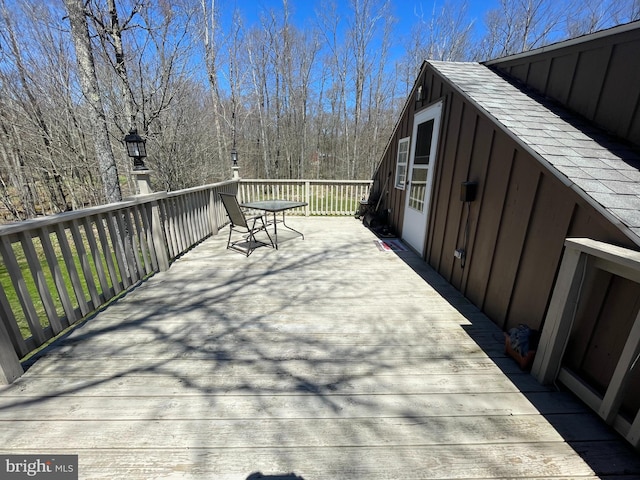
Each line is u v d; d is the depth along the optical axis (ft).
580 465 3.95
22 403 4.78
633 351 4.03
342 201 23.34
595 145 6.03
